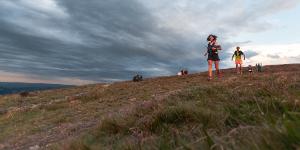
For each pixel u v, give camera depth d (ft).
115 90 91.66
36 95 116.88
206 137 14.76
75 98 84.79
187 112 28.81
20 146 44.29
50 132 48.73
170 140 18.80
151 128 29.09
